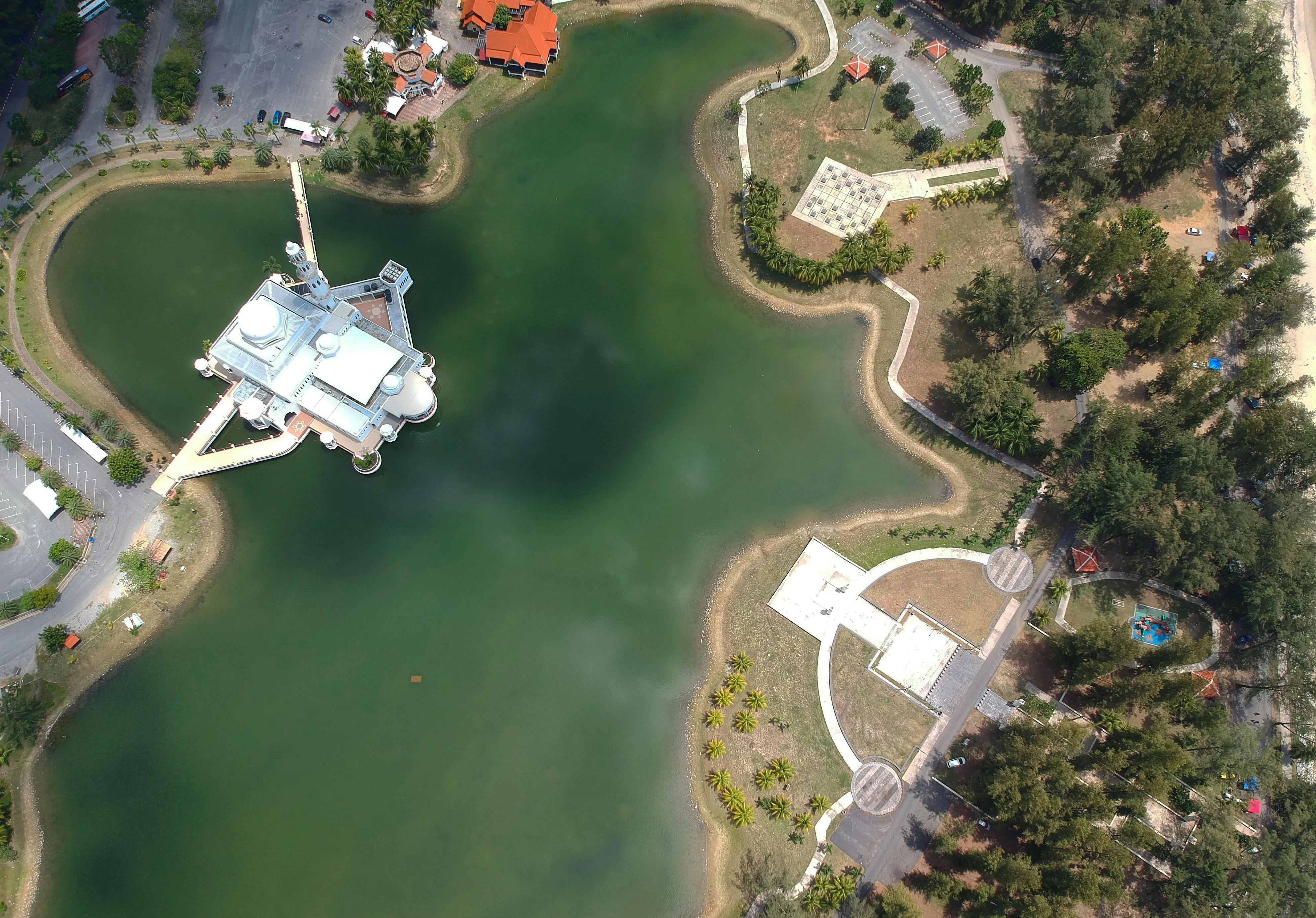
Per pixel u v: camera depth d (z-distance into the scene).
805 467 107.31
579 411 109.00
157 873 87.94
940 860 90.12
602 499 104.88
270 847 89.25
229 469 103.12
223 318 110.62
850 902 87.00
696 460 107.19
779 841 91.38
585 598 100.44
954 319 114.06
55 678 93.56
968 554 102.62
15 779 89.94
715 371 111.81
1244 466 101.94
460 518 103.19
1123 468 96.00
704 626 99.75
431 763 93.19
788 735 94.88
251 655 96.00
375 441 105.06
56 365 106.31
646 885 90.31
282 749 92.75
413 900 88.44
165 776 91.06
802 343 113.81
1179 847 90.44
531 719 95.44
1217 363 113.19
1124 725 92.25
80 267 112.31
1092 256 109.44
